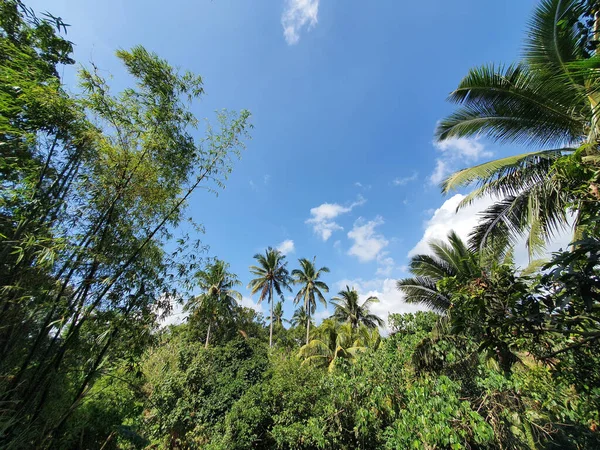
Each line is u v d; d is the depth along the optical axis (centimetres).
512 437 589
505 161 587
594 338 209
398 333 846
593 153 354
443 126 661
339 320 2509
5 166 254
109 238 383
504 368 609
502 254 722
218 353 1093
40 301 303
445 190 645
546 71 494
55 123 312
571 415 533
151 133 404
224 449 711
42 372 329
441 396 536
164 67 432
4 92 250
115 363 412
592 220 205
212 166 495
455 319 286
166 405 843
